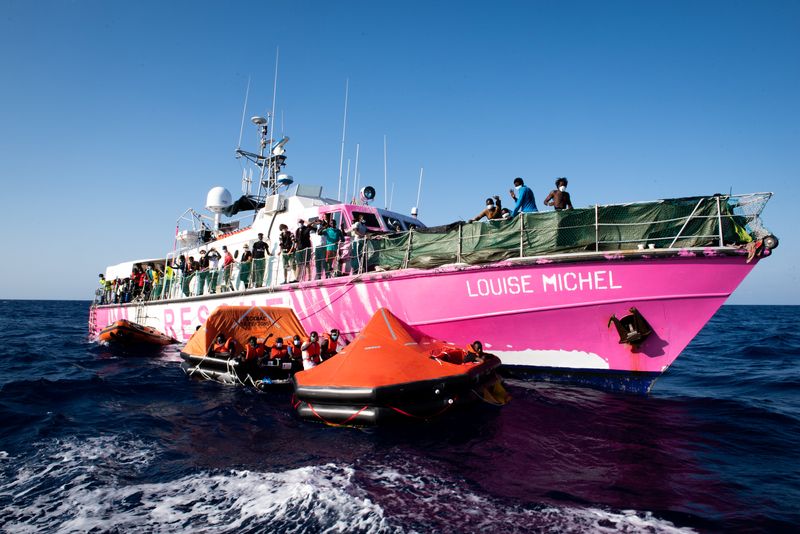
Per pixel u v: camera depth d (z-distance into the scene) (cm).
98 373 1245
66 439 671
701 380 1144
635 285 794
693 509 443
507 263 873
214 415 808
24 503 472
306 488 488
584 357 874
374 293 1056
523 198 957
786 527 408
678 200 778
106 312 2384
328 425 737
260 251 1406
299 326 1197
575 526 409
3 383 1089
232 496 480
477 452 600
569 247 835
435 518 423
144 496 485
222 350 1108
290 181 1730
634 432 675
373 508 442
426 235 995
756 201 734
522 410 773
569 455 588
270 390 986
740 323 4228
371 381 729
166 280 1852
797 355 1666
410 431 689
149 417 794
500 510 439
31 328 3281
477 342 891
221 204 2069
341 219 1270
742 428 697
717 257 745
